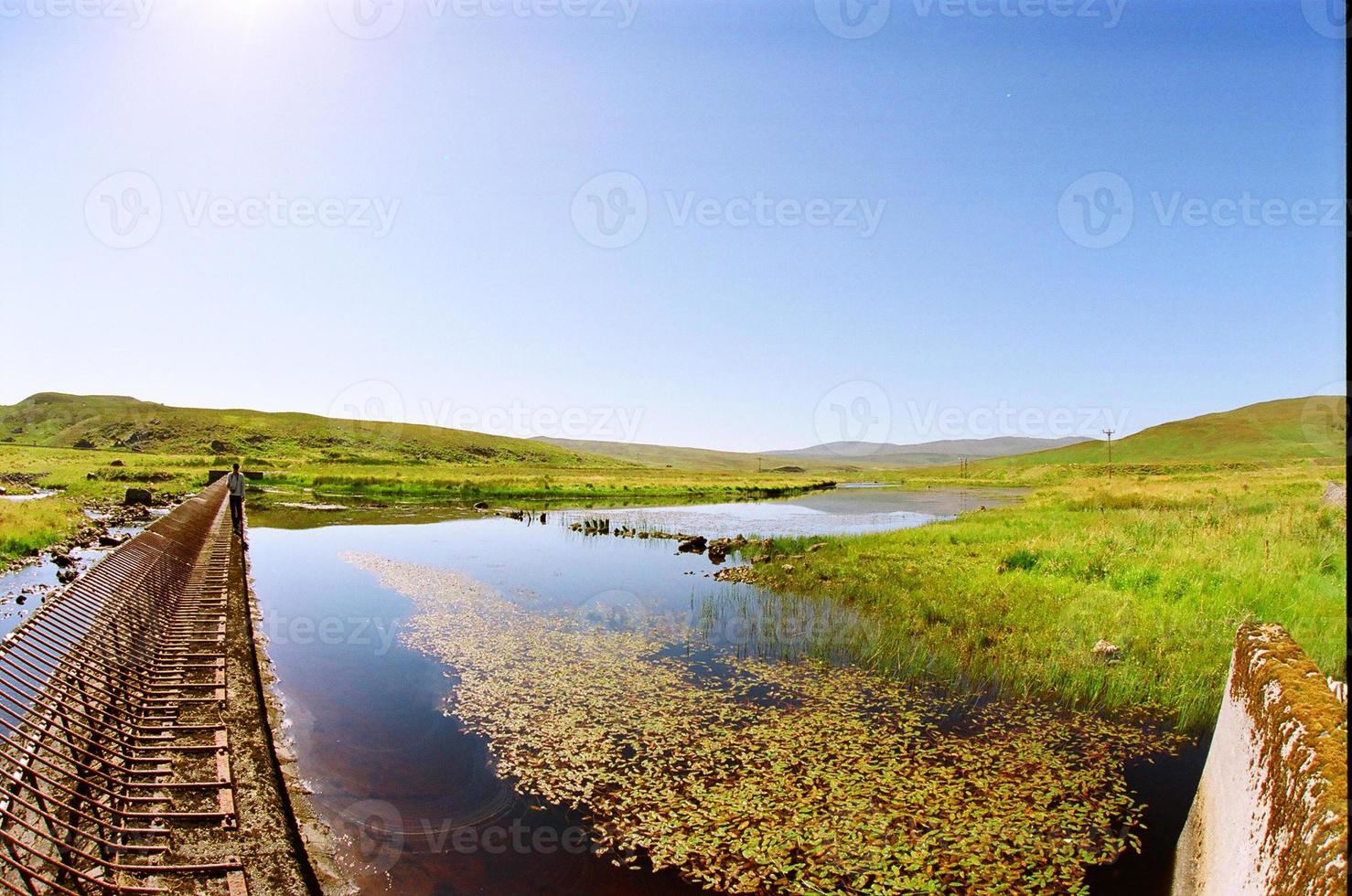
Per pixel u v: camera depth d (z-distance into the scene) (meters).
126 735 6.73
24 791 5.46
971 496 66.19
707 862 5.82
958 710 8.91
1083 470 103.75
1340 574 13.05
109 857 5.07
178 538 16.30
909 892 5.46
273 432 114.94
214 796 6.08
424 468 85.81
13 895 4.03
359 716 8.74
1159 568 14.38
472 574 19.03
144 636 9.24
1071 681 9.53
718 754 7.77
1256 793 3.53
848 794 6.89
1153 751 7.77
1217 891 3.95
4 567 18.12
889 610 13.45
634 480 76.44
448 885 5.38
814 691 9.65
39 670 6.75
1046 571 15.72
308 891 5.08
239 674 9.13
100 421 116.06
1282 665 3.78
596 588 17.03
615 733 8.31
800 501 57.44
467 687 9.88
